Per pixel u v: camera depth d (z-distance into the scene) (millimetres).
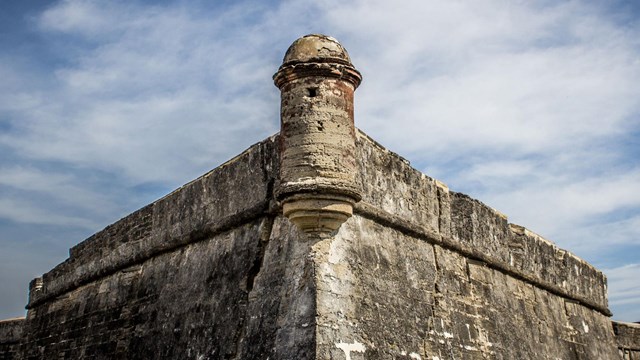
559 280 18312
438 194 14062
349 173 10508
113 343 14930
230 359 11211
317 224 10539
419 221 13227
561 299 18406
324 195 10320
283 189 10383
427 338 12258
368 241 11711
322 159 10352
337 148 10453
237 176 12609
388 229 12398
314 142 10398
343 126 10586
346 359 10203
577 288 19188
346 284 10805
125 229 15930
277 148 11703
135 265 15336
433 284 13086
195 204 13656
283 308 10625
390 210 12445
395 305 11758
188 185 14047
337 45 10797
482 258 14883
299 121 10508
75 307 17266
